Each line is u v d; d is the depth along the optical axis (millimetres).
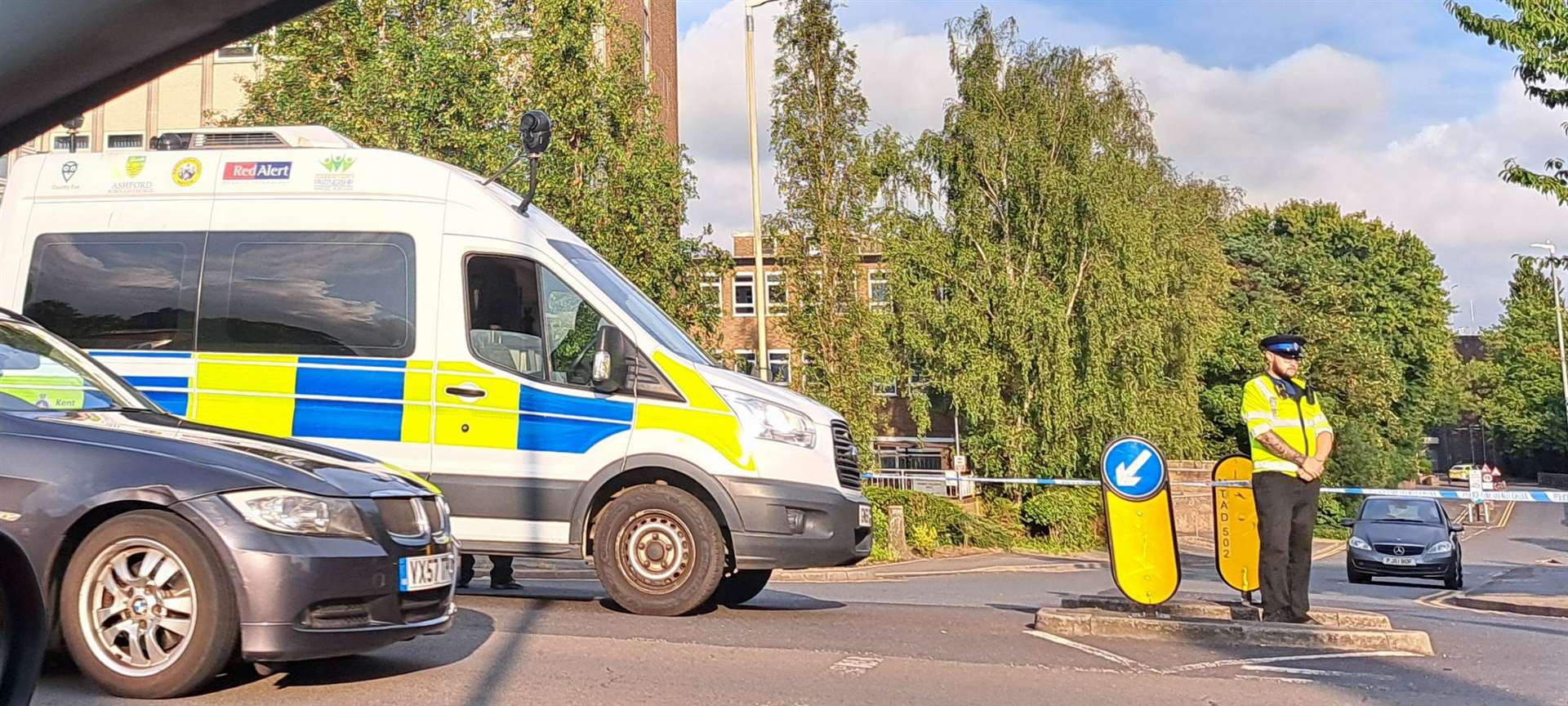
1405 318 66062
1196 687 6742
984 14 35844
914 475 35656
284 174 9312
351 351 9008
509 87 21109
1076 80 35000
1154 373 35688
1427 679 7156
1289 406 8531
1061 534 34062
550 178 20234
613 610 8961
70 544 5590
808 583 16797
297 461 5949
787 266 27062
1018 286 34531
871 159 27469
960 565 23891
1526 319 94938
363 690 6039
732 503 8680
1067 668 7164
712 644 7520
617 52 22234
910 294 35062
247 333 9117
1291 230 63844
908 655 7410
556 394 8836
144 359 9156
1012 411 35500
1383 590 21062
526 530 8781
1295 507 8531
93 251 9375
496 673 6496
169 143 9836
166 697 5574
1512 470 104438
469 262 9023
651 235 21344
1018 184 34875
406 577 5945
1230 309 54719
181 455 5680
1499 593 18109
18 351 6426
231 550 5477
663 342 8977
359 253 9109
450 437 8852
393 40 19766
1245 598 9344
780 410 8891
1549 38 12781
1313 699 6535
